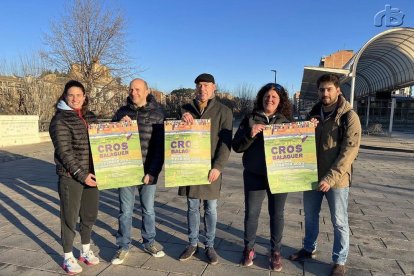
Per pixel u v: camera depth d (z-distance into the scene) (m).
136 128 3.69
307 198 3.91
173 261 3.88
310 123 3.54
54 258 3.90
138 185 3.88
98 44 22.69
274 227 3.70
